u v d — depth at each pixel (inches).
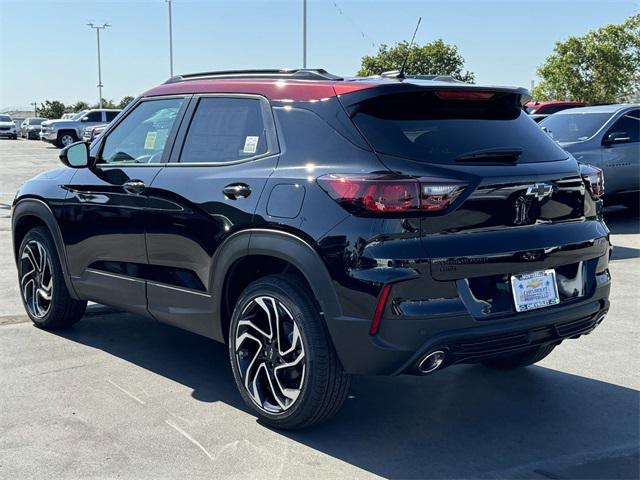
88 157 191.5
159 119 180.5
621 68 1389.0
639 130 430.9
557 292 143.6
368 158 132.7
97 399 163.3
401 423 153.2
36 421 150.9
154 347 201.8
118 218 180.2
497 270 133.2
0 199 556.7
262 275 159.0
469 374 183.9
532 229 138.8
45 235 208.4
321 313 137.2
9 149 1402.6
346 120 138.9
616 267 316.8
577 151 415.2
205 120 168.1
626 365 190.7
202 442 142.0
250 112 158.2
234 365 153.9
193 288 162.9
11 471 129.3
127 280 181.2
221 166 158.1
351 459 136.0
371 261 126.6
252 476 128.6
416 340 126.4
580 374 183.9
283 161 145.2
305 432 147.6
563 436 147.5
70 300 207.6
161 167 172.2
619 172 419.5
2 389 168.6
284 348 144.6
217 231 152.9
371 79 149.0
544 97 1457.9
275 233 140.0
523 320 135.7
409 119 138.8
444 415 157.8
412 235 126.6
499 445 143.1
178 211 163.0
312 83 149.8
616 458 137.9
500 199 133.6
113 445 140.2
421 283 126.3
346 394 140.8
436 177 127.7
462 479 129.0
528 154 144.8
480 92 146.1
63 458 134.6
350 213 129.9
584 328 150.6
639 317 236.7
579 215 149.9
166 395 166.4
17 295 258.7
